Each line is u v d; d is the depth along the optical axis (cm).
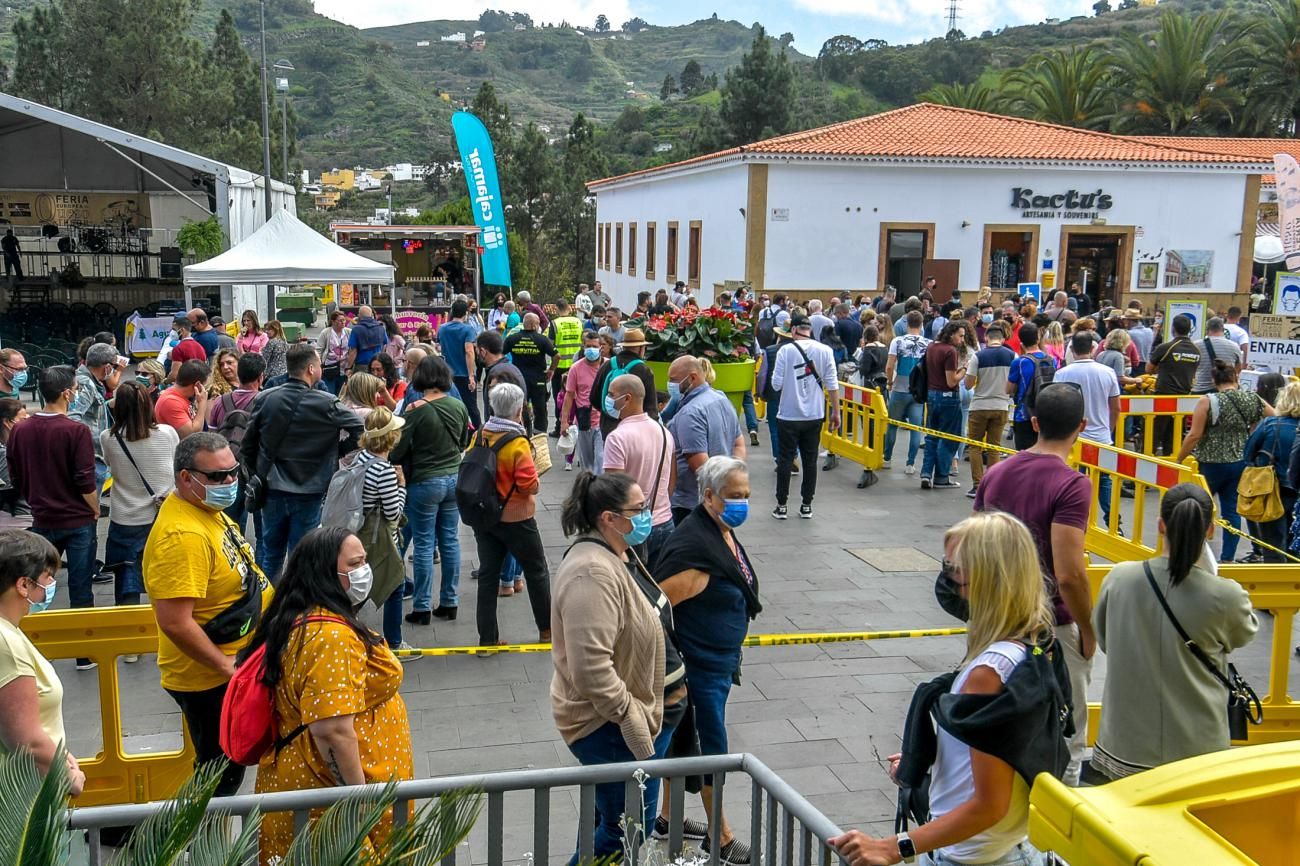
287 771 353
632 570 425
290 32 15200
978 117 3206
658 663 406
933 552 972
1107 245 2911
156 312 2555
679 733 459
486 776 331
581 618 388
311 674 344
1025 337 1141
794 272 2739
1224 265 2923
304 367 742
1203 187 2870
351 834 268
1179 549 407
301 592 356
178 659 453
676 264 3472
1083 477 468
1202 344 1282
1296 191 1567
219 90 4784
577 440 1173
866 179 2728
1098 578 586
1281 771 228
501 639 733
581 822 347
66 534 687
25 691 341
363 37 15500
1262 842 226
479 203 1825
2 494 703
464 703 631
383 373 1098
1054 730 294
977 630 304
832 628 766
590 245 5481
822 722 607
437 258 3134
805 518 1095
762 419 1662
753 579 478
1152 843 200
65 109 4653
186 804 261
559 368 1608
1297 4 4769
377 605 644
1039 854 309
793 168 2700
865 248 2758
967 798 304
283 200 3156
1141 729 417
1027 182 2791
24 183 2945
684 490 775
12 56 9856
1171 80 4950
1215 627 407
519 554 690
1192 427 973
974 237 2800
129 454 705
